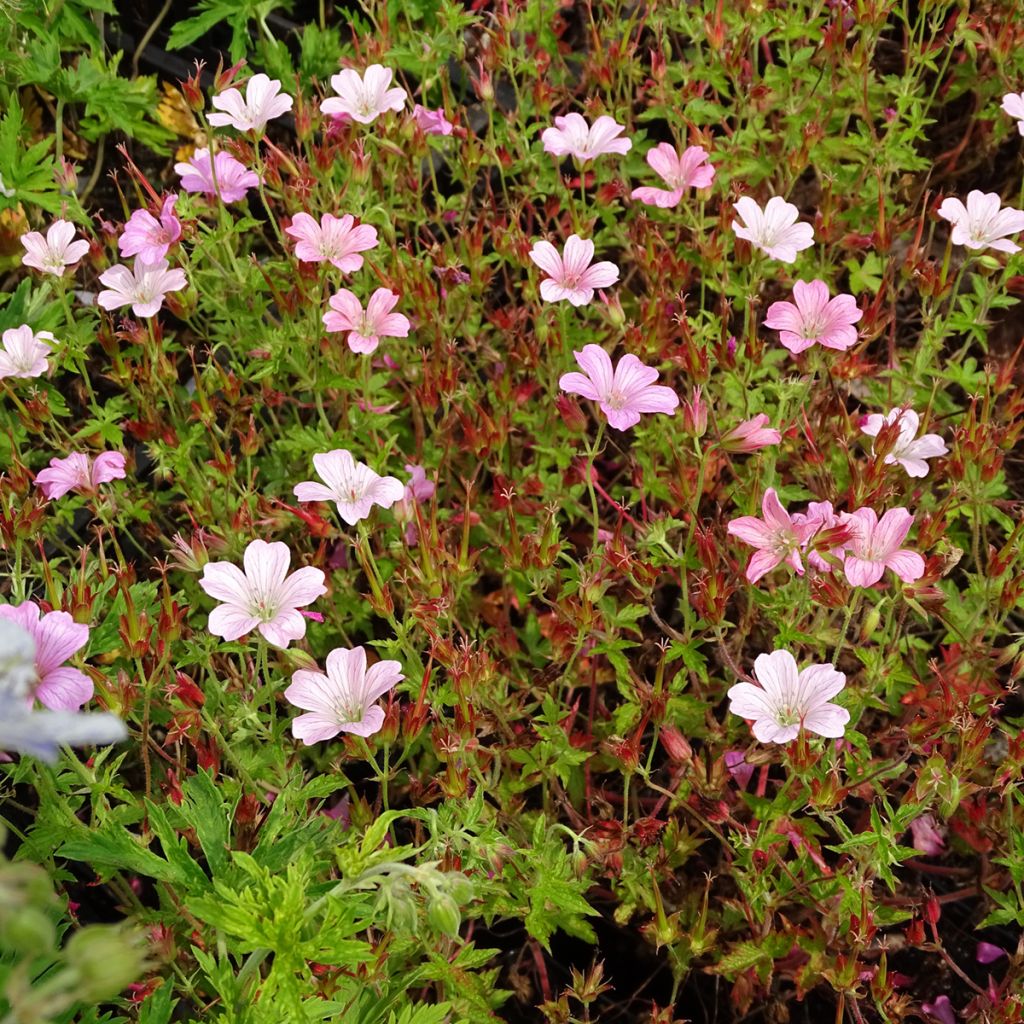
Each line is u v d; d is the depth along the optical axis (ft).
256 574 1.43
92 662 1.68
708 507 1.86
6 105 2.15
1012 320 2.16
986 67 2.15
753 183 2.07
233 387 1.72
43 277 1.90
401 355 1.92
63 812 1.46
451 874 1.22
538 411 1.91
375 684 1.40
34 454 1.84
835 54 2.01
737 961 1.57
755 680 1.75
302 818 1.50
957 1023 1.70
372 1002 1.44
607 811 1.68
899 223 2.03
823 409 1.75
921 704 1.65
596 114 2.04
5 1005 1.23
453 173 2.02
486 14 2.15
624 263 2.17
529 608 1.80
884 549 1.47
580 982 1.54
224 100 1.78
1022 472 2.02
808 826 1.58
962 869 1.75
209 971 1.31
